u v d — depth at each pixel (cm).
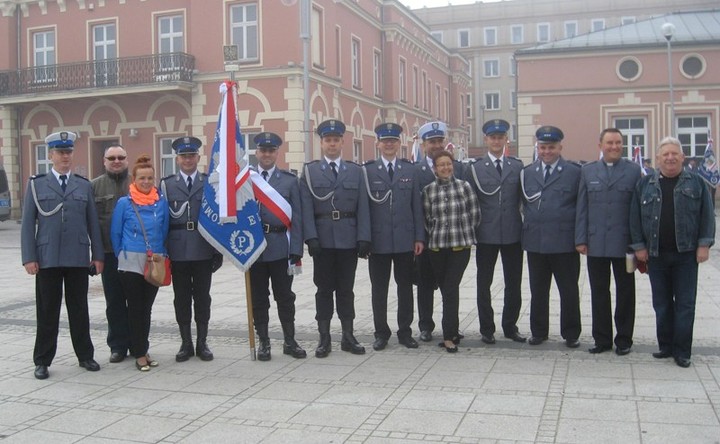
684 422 512
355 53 2925
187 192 716
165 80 2358
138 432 519
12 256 1788
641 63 2588
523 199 752
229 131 692
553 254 737
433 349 749
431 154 802
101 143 2623
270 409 562
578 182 735
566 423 514
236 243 698
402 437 496
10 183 2716
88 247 684
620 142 702
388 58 3216
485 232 756
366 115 3003
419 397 583
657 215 664
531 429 505
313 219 727
